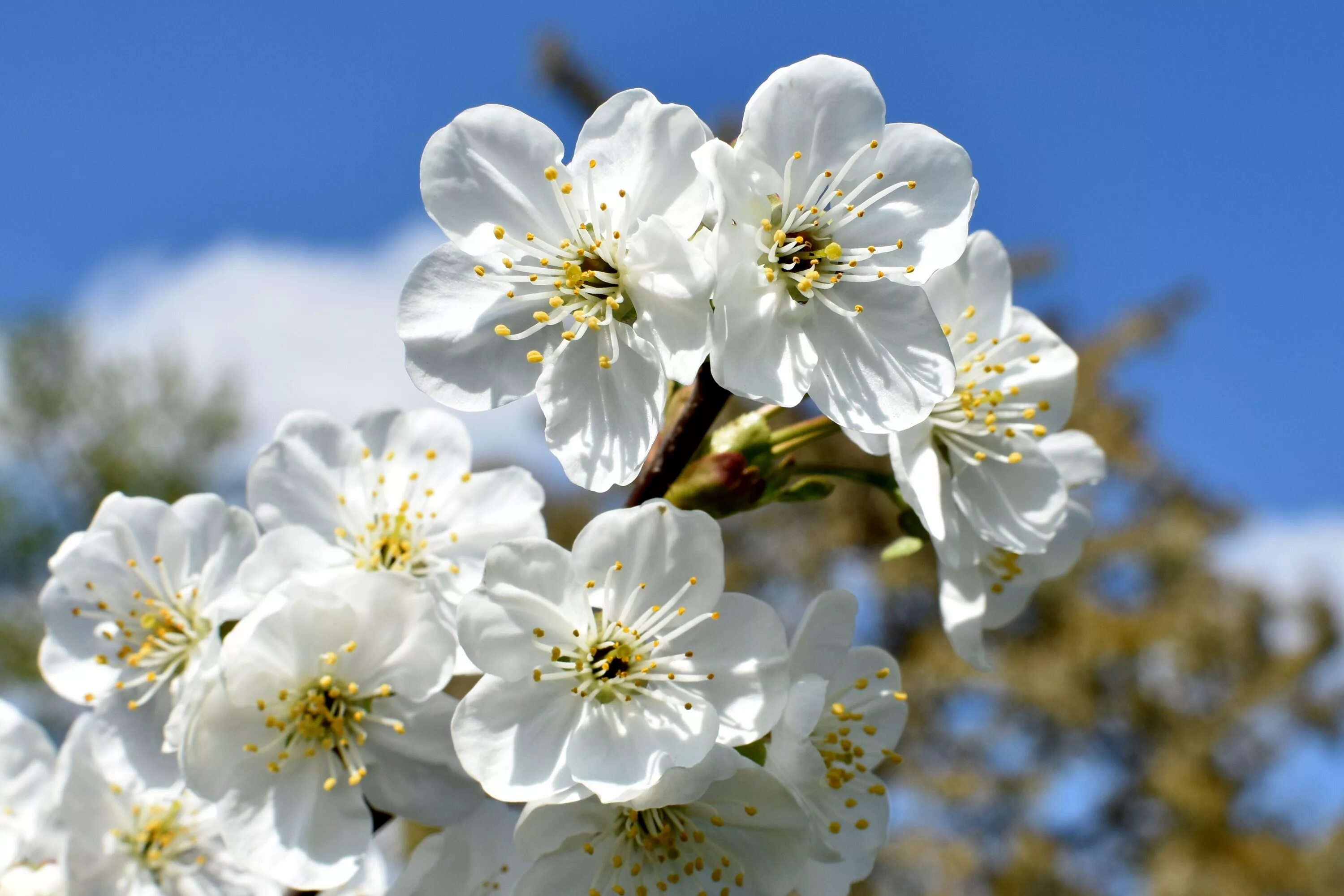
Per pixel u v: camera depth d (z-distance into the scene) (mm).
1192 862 1084
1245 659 1158
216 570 295
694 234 273
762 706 272
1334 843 1052
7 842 296
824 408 272
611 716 273
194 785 275
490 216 277
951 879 1039
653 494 285
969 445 295
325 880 276
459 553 294
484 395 275
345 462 295
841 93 278
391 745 280
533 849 270
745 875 275
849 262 277
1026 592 309
